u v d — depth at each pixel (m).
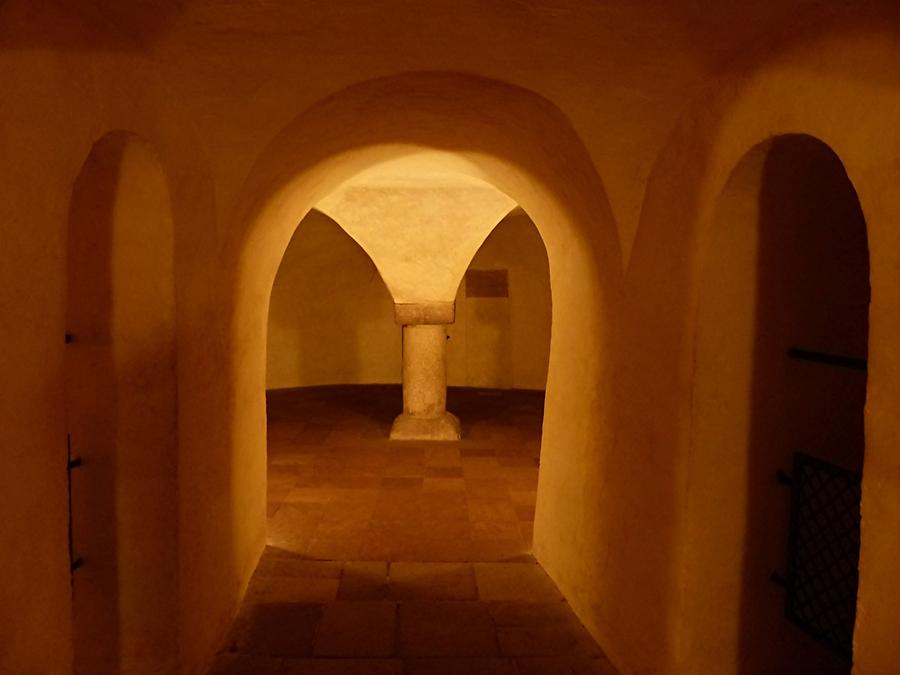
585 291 4.70
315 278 13.82
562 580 5.01
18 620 2.07
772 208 3.05
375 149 5.16
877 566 2.06
